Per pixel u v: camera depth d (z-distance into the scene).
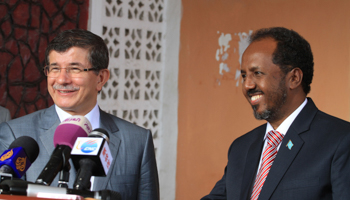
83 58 2.12
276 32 2.15
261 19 4.80
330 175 1.93
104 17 4.19
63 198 1.20
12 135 2.17
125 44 4.36
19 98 3.76
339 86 4.58
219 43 4.86
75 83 2.11
